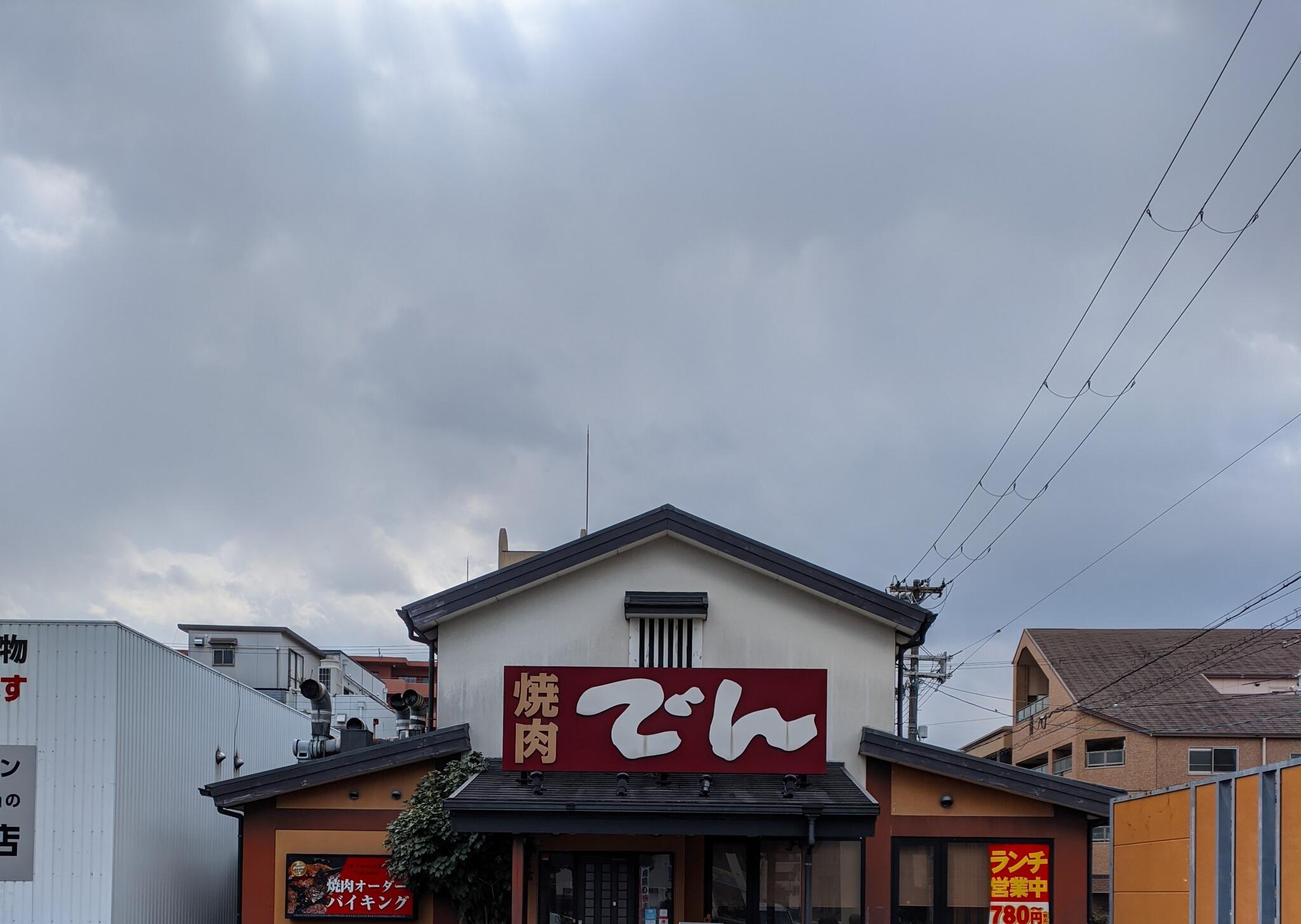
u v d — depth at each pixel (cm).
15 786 1584
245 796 1709
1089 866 1731
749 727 1606
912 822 1747
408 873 1672
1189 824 1573
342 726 2294
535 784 1596
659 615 1884
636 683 1616
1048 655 4769
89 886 1574
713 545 1906
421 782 1734
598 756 1598
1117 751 4162
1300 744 3912
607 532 1905
